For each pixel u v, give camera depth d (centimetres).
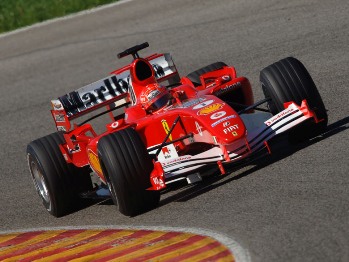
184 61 5319
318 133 3055
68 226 3034
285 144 3111
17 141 4641
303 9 5566
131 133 2805
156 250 2350
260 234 2267
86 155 3159
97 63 5781
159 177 2708
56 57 6147
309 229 2202
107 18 6694
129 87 3253
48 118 4947
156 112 3084
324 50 4625
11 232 3159
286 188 2603
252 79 4562
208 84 3319
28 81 5812
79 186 3192
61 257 2555
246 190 2712
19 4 7438
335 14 5259
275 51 4912
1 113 5275
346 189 2430
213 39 5547
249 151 2806
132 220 2797
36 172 3278
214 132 2798
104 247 2547
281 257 2072
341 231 2130
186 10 6338
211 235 2366
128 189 2748
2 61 6384
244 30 5516
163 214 2748
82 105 3375
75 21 6844
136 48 3209
